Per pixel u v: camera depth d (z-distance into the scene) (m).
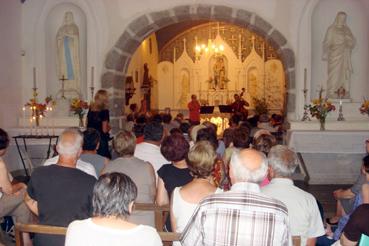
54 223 3.09
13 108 9.55
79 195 3.10
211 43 17.75
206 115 16.78
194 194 2.91
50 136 8.65
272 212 2.25
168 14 9.61
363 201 3.83
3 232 4.27
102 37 9.75
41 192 3.11
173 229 2.97
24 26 9.87
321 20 9.39
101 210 2.15
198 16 9.68
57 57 9.93
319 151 8.70
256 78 17.55
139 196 3.73
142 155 4.54
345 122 9.08
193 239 2.36
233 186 2.37
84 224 2.17
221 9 9.48
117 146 3.85
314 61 9.44
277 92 17.39
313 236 2.97
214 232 2.27
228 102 17.69
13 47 9.53
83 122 9.47
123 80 10.27
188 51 17.95
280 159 2.97
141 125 6.48
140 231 2.16
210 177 3.11
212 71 17.86
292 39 9.38
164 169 3.55
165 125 8.52
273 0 9.41
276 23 9.41
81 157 4.43
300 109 9.39
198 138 4.57
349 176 8.82
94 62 9.71
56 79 10.00
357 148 8.65
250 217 2.25
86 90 9.84
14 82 9.57
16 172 9.37
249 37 17.52
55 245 3.05
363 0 9.16
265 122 11.39
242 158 2.38
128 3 9.70
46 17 9.83
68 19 9.84
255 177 2.35
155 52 17.84
